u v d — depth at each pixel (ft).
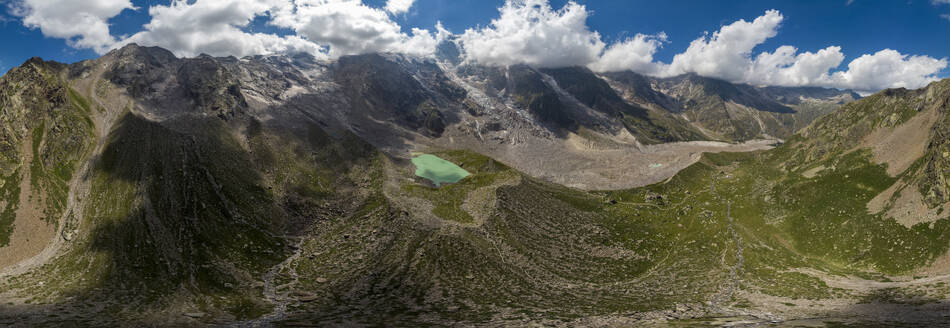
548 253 542.16
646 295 420.36
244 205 645.10
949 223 439.22
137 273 463.42
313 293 433.07
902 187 542.16
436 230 558.15
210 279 465.88
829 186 647.15
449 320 343.46
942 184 476.13
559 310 369.91
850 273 448.24
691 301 391.24
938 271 401.49
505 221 593.83
